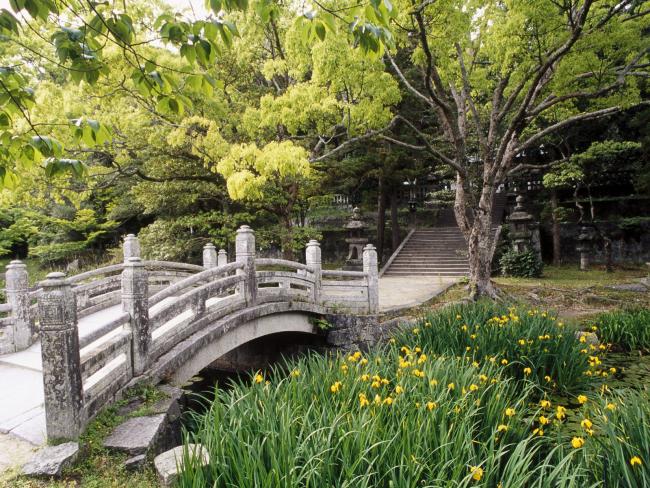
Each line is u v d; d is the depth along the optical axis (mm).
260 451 2373
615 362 5918
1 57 9258
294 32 8273
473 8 9445
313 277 8227
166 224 11898
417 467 2299
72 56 2078
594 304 9453
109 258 16219
